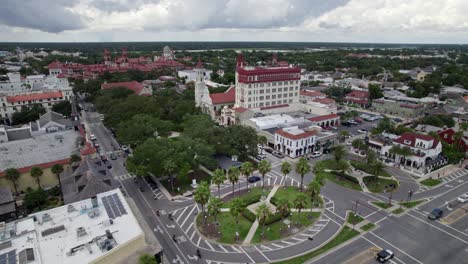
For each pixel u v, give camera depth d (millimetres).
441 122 168375
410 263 71062
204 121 140000
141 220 72938
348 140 158125
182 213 91688
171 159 102312
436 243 78000
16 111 189125
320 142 144500
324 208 93812
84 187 81938
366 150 133875
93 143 150250
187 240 79375
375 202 97250
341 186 108125
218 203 77812
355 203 96750
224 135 128875
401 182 110875
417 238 79812
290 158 134625
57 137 128125
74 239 61625
